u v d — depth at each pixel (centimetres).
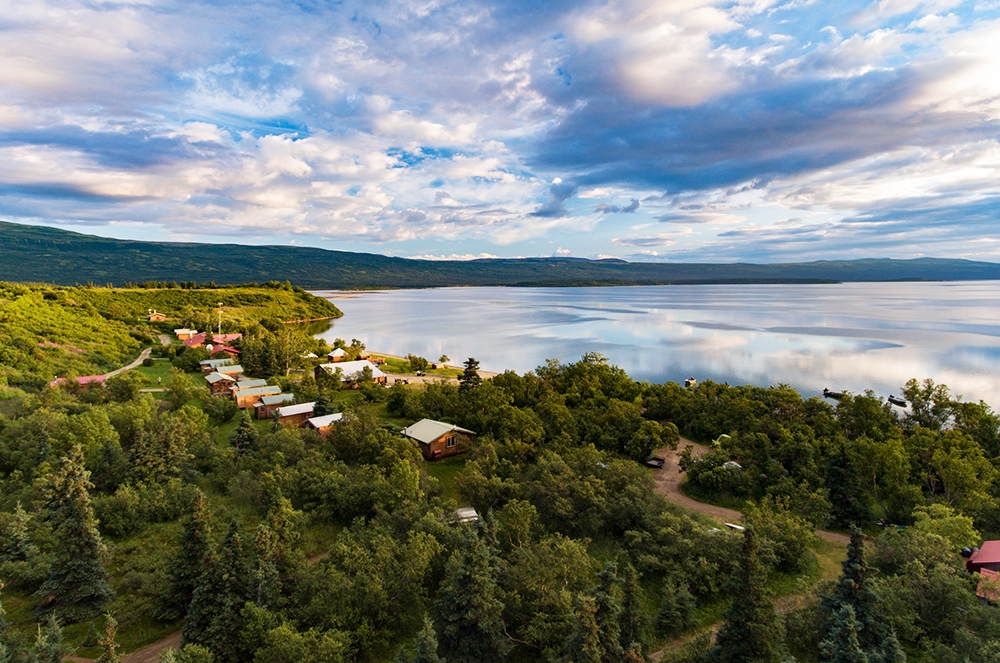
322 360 15625
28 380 9444
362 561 3934
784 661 2864
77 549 3747
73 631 3606
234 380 11269
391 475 5512
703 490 6581
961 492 5728
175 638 3641
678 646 3659
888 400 11394
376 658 3497
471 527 3728
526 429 7350
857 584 3194
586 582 4103
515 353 18675
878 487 6078
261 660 3084
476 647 3347
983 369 14625
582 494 5275
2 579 3944
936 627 3591
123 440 7025
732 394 9469
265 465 6159
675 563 4562
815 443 7181
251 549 4278
